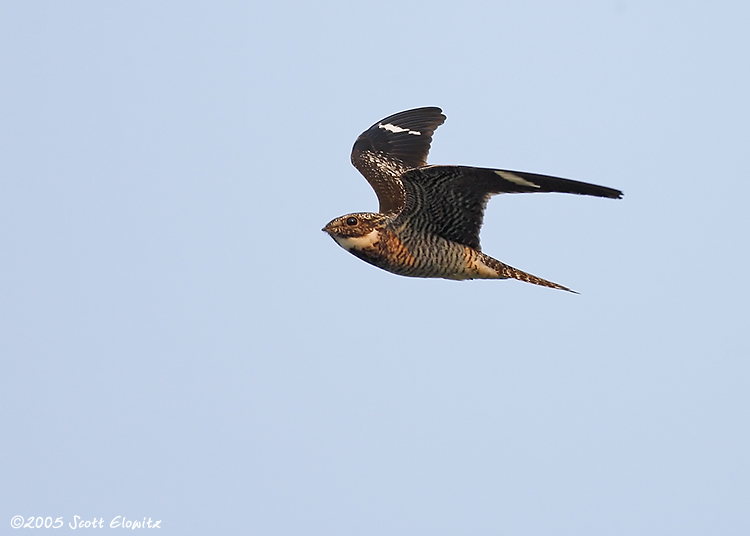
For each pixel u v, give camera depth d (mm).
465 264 13336
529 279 13367
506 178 12008
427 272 13727
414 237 13406
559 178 11531
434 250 13391
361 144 16406
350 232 13562
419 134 16484
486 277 13500
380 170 15812
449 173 12203
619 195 11305
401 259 13602
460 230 13125
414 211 13102
